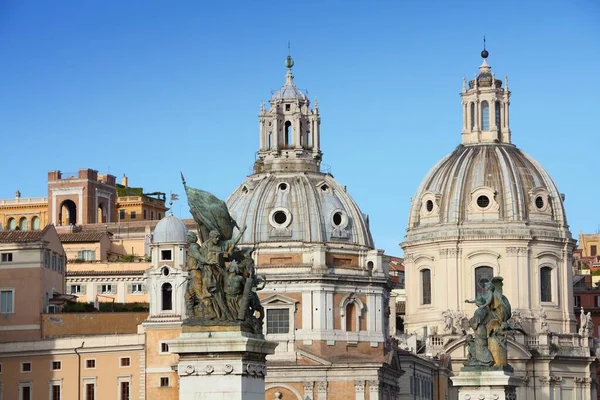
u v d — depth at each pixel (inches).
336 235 7421.3
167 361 7145.7
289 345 7229.3
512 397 3506.4
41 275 7450.8
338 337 7268.7
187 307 2529.5
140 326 7239.2
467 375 3481.8
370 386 7160.4
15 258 7470.5
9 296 7455.7
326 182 7583.7
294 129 7677.2
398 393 7583.7
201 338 2477.9
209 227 2578.7
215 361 2476.6
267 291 7263.8
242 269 2554.1
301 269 7283.5
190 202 2588.6
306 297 7258.9
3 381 7204.7
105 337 7199.8
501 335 3531.0
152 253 7332.7
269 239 7357.3
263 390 2546.8
